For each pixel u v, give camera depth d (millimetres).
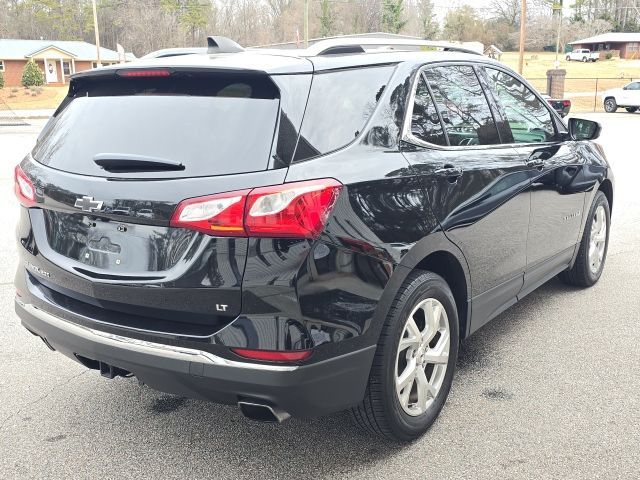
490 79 3998
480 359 4164
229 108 2715
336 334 2609
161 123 2787
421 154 3158
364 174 2762
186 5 82938
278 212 2459
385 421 2963
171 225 2576
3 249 6840
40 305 3086
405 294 2934
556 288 5559
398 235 2875
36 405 3611
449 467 2982
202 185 2535
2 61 65125
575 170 4707
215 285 2521
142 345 2674
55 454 3127
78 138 3000
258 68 2682
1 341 4496
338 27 79688
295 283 2492
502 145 3914
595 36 109125
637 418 3398
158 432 3330
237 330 2514
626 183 11016
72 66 67562
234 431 3340
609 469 2949
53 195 2930
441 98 3463
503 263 3838
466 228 3361
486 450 3111
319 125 2717
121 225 2729
